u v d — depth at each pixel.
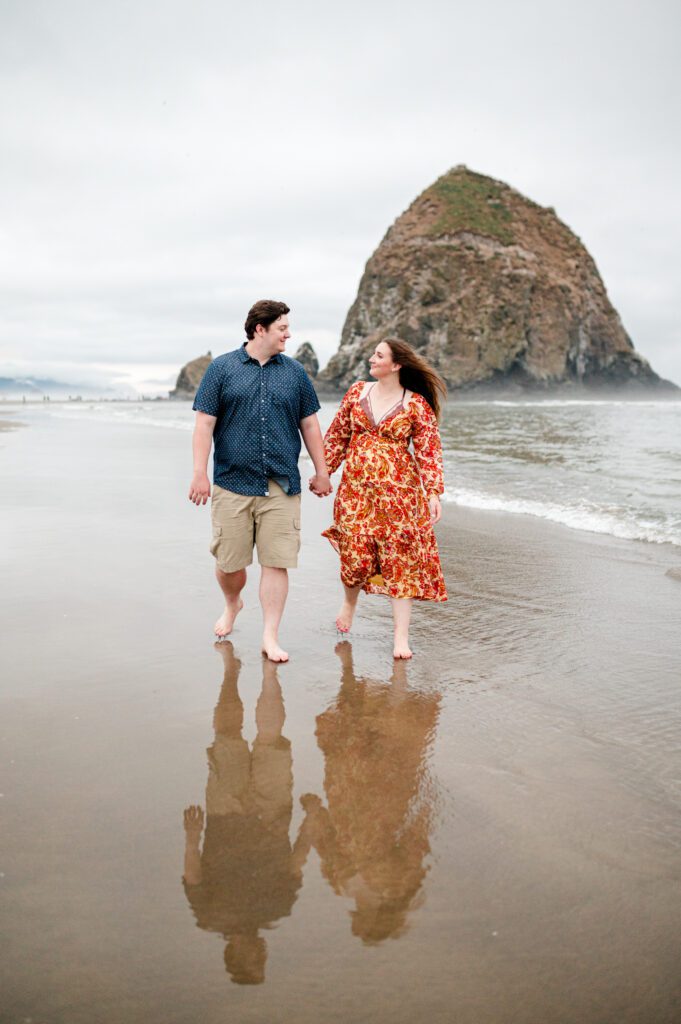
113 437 20.28
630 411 39.69
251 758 2.81
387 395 4.11
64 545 6.41
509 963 1.77
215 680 3.59
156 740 2.94
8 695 3.35
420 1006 1.64
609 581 5.56
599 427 23.50
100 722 3.09
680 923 1.90
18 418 33.81
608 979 1.72
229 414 3.87
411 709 3.29
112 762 2.74
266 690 3.48
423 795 2.55
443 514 8.59
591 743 2.95
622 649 4.07
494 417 31.23
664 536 7.05
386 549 4.03
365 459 4.04
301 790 2.58
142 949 1.79
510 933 1.87
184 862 2.14
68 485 10.05
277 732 3.03
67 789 2.54
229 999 1.65
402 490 4.03
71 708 3.22
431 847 2.24
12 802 2.45
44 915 1.90
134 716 3.15
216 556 4.04
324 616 4.73
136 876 2.07
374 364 4.05
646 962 1.77
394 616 4.06
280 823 2.37
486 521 8.10
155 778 2.63
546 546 6.80
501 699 3.40
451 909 1.96
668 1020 1.60
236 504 3.91
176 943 1.82
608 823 2.37
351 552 4.09
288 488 3.90
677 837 2.29
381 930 1.87
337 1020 1.60
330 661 3.91
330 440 4.29
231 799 2.50
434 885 2.06
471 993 1.67
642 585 5.44
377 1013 1.62
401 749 2.90
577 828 2.34
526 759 2.82
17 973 1.71
